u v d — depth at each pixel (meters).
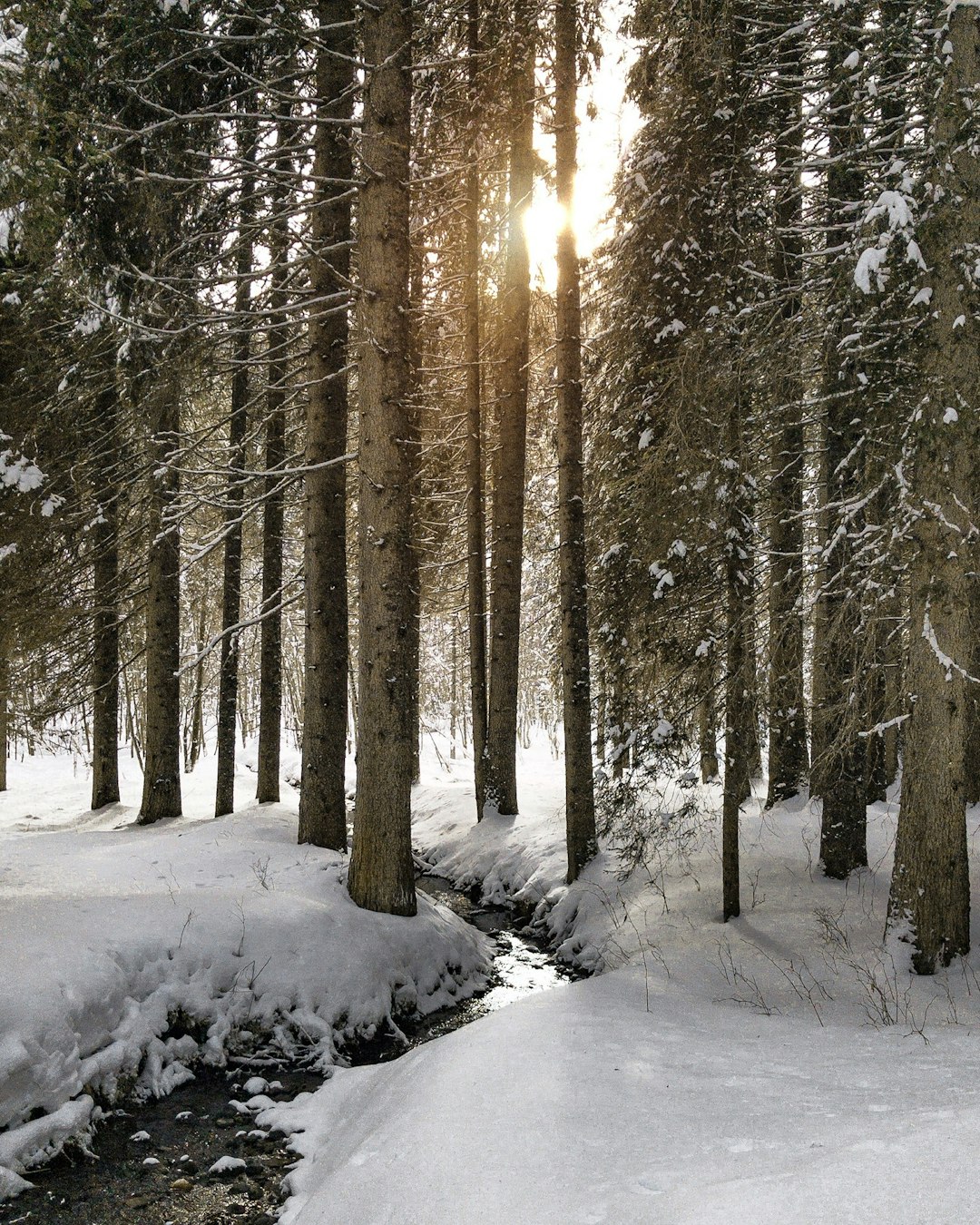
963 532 7.16
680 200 10.84
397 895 9.20
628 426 11.61
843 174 8.31
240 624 12.06
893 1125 3.74
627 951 9.33
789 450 11.24
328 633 11.26
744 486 9.49
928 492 7.28
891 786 14.66
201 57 8.77
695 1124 4.34
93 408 11.17
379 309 9.02
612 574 11.61
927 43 7.34
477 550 15.53
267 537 15.76
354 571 19.17
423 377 16.45
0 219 7.55
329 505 11.27
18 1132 5.48
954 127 6.95
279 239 11.23
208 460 14.70
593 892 11.12
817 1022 6.69
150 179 8.45
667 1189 3.56
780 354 9.09
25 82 7.06
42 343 9.20
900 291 7.34
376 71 8.80
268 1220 5.00
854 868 10.04
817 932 8.70
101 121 8.17
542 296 16.22
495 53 12.15
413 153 13.66
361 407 9.26
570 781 11.91
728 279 9.70
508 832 14.42
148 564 14.49
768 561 11.42
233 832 11.82
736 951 8.55
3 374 9.12
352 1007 7.83
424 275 16.08
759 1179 3.34
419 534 17.89
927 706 7.56
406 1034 7.98
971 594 7.63
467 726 38.12
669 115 11.00
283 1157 5.74
